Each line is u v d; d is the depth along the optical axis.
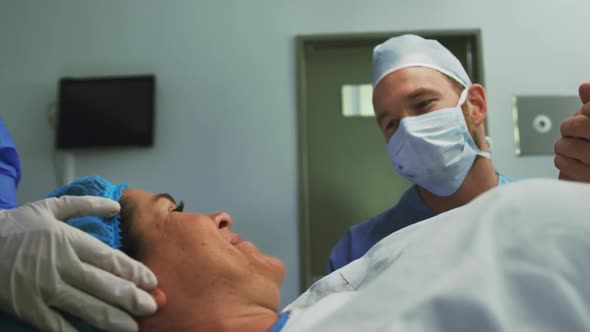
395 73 1.53
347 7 2.40
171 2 2.46
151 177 2.33
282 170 2.31
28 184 2.34
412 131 1.44
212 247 0.85
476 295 0.49
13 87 2.43
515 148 2.28
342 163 2.35
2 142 0.97
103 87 2.36
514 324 0.48
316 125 2.39
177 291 0.81
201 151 2.34
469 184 1.54
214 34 2.42
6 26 2.46
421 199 1.61
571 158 0.97
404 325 0.49
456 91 1.54
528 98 2.30
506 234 0.53
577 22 2.36
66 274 0.73
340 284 0.93
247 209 2.29
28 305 0.70
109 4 2.46
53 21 2.46
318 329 0.56
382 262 0.86
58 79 2.43
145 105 2.34
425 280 0.54
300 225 2.25
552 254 0.50
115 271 0.76
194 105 2.37
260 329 0.82
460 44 2.41
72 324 0.75
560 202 0.54
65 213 0.82
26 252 0.72
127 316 0.74
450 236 0.58
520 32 2.36
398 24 2.37
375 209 2.32
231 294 0.83
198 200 2.30
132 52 2.43
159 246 0.85
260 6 2.43
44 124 2.40
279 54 2.39
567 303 0.48
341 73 2.42
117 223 0.89
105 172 2.34
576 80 2.32
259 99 2.36
